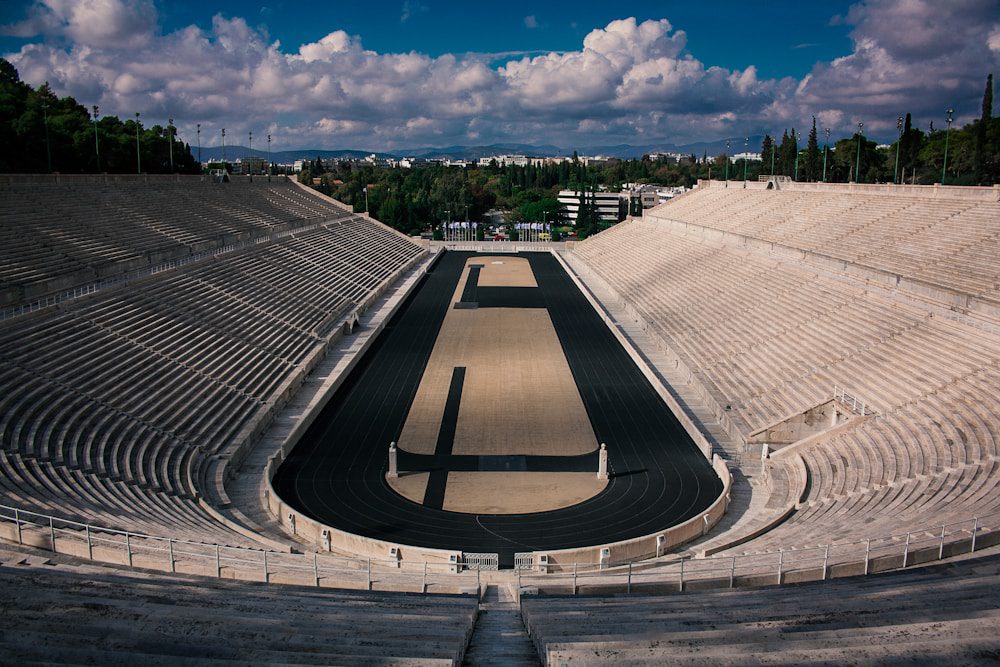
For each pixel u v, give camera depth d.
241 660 11.88
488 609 18.00
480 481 31.83
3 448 26.31
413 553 24.47
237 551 21.30
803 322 45.97
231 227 71.44
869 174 117.12
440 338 57.22
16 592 14.69
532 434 37.22
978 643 11.17
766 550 22.19
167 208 67.62
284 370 44.44
